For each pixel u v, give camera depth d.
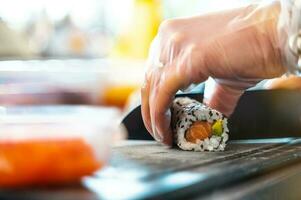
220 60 0.45
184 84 0.46
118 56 1.29
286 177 0.35
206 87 0.52
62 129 0.30
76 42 1.34
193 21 0.48
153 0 1.25
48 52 1.28
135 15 1.26
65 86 1.09
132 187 0.29
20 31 1.19
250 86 0.49
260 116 0.52
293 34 0.42
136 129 0.52
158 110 0.46
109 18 1.41
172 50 0.47
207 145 0.46
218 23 0.47
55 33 1.30
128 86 1.18
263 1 0.47
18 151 0.28
